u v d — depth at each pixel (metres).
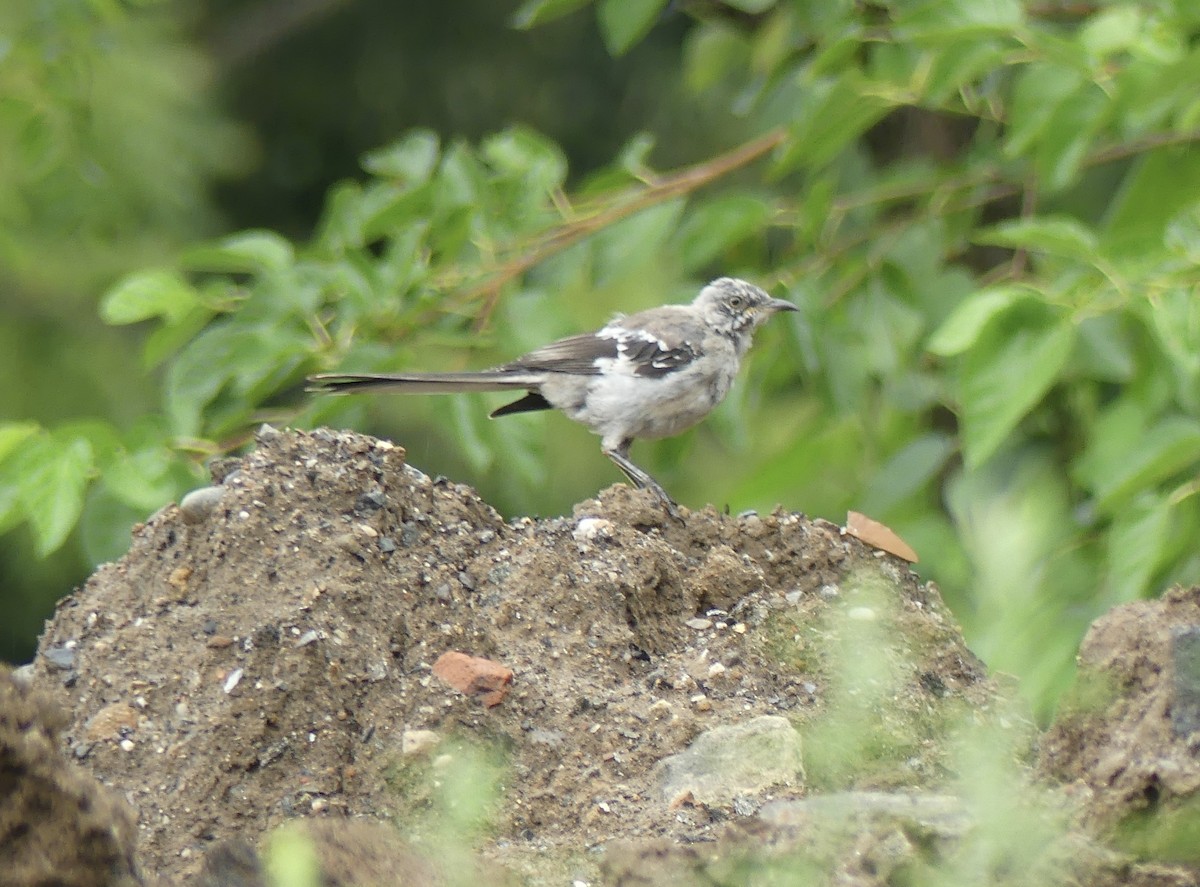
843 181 14.53
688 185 13.45
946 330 10.09
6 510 11.09
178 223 21.66
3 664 5.65
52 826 5.32
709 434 20.50
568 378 12.35
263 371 11.95
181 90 20.83
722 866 5.89
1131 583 10.56
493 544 8.68
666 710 7.60
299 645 7.48
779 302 13.05
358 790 7.16
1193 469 11.56
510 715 7.53
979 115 13.25
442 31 28.86
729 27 14.98
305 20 28.64
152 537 8.39
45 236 16.58
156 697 7.63
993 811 5.74
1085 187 18.45
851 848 5.85
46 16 14.73
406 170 13.37
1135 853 5.79
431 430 22.39
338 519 8.24
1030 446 13.09
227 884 5.73
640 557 8.55
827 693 7.69
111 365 21.30
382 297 12.30
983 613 7.88
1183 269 10.44
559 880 6.31
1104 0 13.15
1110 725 6.36
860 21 13.25
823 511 13.34
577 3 13.01
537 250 13.16
